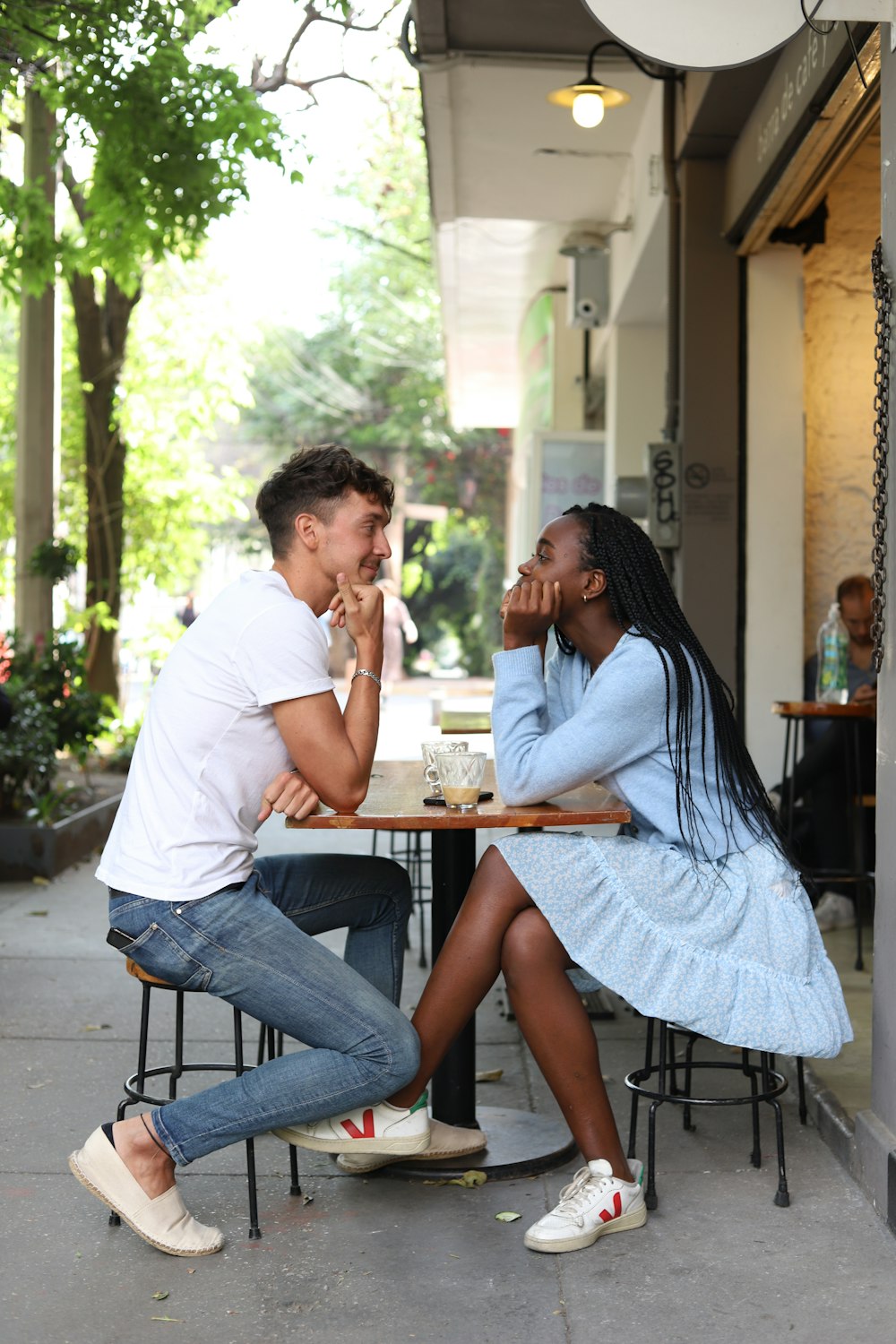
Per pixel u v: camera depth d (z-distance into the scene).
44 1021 4.47
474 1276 2.70
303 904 3.11
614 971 2.84
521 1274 2.70
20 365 9.42
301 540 2.94
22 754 7.34
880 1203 2.96
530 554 11.28
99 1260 2.77
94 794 8.52
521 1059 4.08
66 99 7.48
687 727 2.95
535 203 9.02
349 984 2.75
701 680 3.01
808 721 6.15
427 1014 2.89
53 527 9.54
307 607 2.86
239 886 2.79
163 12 7.38
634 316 9.65
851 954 5.24
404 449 28.75
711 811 2.99
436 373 27.41
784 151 5.13
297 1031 2.76
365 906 3.18
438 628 31.92
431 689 23.28
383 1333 2.48
